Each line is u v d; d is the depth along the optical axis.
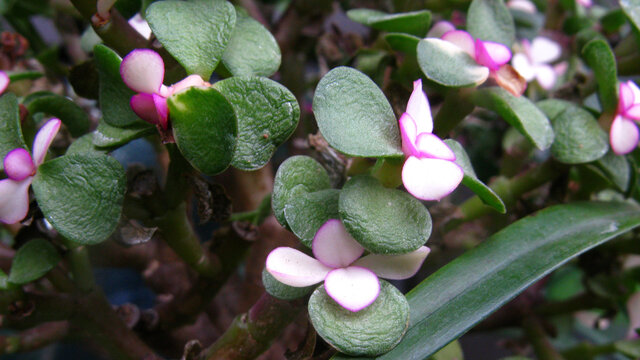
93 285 0.10
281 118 0.07
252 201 0.15
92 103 0.16
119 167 0.08
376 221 0.07
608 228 0.09
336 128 0.07
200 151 0.07
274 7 0.20
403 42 0.10
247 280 0.13
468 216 0.12
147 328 0.12
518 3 0.18
